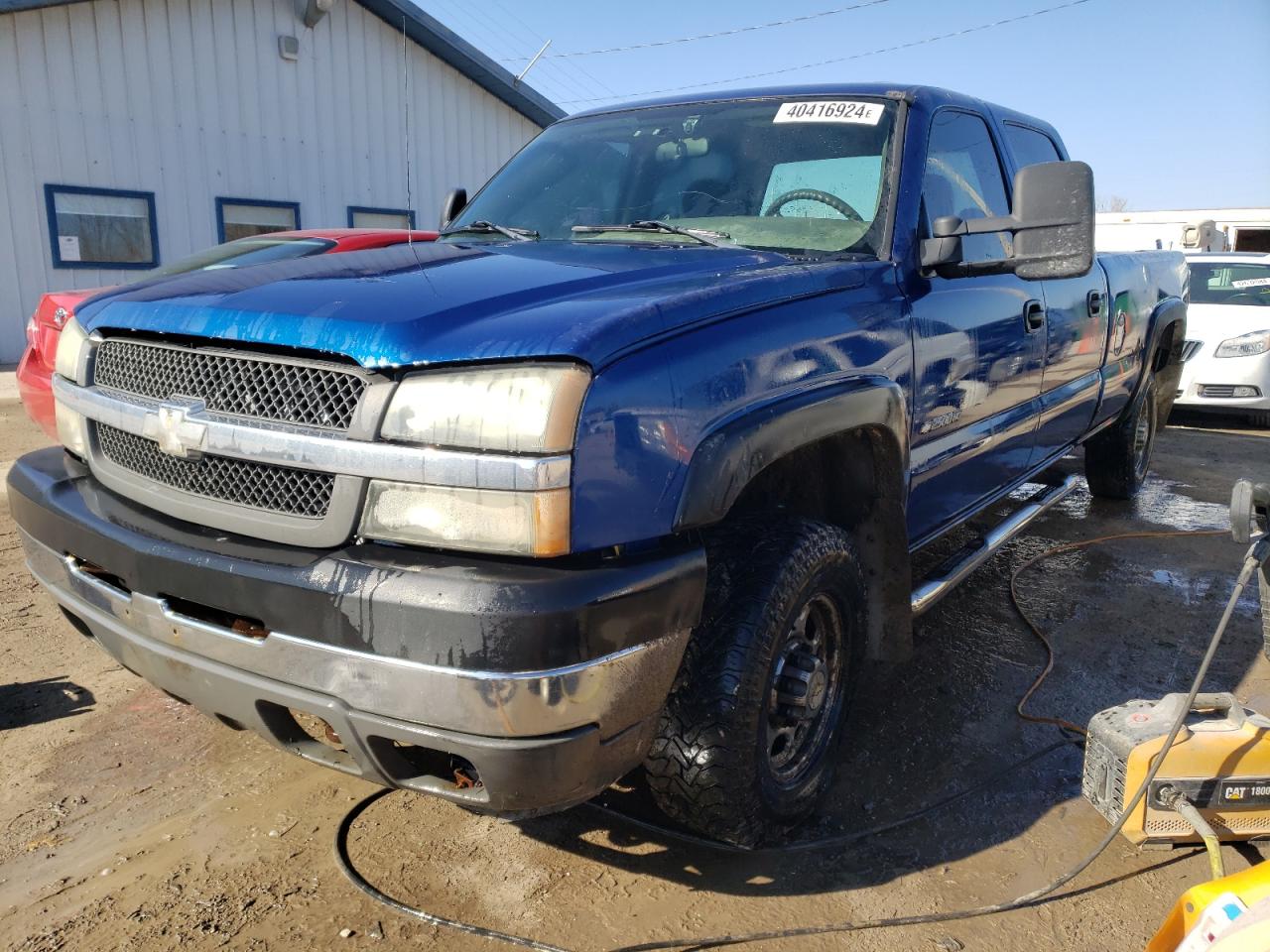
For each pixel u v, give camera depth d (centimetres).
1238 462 773
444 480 179
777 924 225
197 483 212
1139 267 529
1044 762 302
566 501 177
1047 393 409
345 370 189
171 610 205
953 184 336
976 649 388
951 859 253
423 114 1736
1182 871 249
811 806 261
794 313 237
